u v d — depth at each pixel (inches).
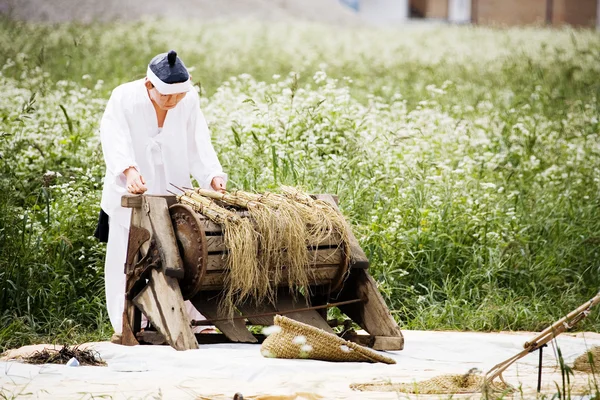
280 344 576.7
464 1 4537.4
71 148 1034.7
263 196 651.5
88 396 476.4
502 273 887.1
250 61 2097.7
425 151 1055.0
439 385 507.5
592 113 1338.6
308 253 638.5
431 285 851.4
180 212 634.8
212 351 594.2
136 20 2992.1
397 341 629.6
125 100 708.0
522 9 4345.5
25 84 1349.7
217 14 3553.2
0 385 500.4
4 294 780.0
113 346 620.1
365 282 653.9
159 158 722.8
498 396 481.7
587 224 984.9
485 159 1051.9
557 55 2101.4
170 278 613.9
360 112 1091.3
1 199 858.8
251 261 615.2
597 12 4293.8
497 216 928.3
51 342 725.3
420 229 891.4
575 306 837.2
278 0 4163.4
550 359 600.1
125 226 698.8
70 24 2461.9
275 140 961.5
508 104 1446.9
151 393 482.6
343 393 485.4
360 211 909.2
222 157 981.8
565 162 1126.4
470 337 674.2
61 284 798.5
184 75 702.5
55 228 851.4
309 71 1936.5
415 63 2129.7
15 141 997.8
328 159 949.8
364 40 2842.0
